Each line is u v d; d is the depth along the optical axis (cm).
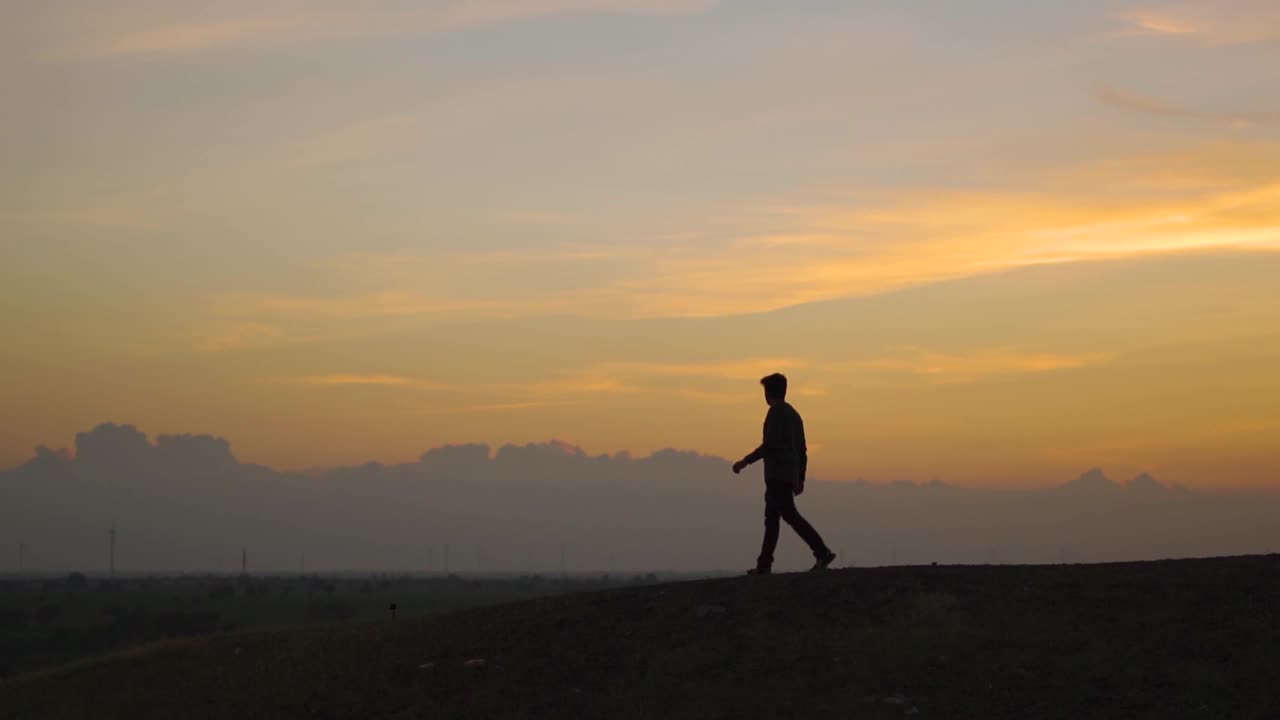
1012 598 1446
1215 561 1559
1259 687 1164
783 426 1667
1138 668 1227
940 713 1163
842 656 1305
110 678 1669
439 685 1364
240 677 1524
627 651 1390
